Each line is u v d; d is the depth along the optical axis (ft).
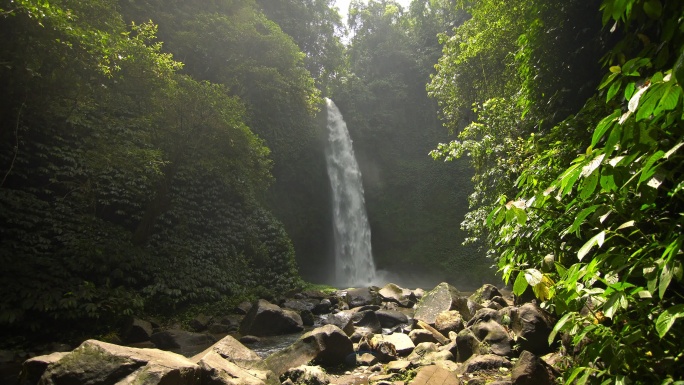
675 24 5.27
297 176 65.67
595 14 14.14
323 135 70.90
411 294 38.14
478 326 15.87
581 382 5.55
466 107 41.88
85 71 21.36
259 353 21.59
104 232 29.86
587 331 5.84
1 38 17.94
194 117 31.01
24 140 28.35
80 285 24.34
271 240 44.80
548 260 8.17
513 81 32.42
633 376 5.32
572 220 7.58
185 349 22.70
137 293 27.61
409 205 76.28
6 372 17.34
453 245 69.77
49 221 27.04
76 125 31.65
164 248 33.50
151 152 30.12
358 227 74.13
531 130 20.79
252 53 53.11
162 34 46.73
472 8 37.27
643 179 4.50
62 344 21.11
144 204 35.12
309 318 29.50
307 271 66.69
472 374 13.06
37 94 22.21
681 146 4.52
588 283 6.19
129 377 10.62
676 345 5.15
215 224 40.45
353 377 14.51
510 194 20.21
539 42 16.26
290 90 55.57
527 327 14.06
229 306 32.45
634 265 5.09
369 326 24.79
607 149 4.61
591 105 9.37
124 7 43.16
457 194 73.46
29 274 22.93
